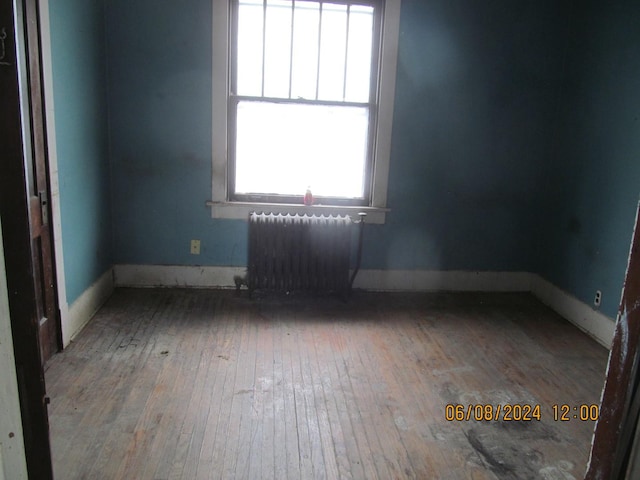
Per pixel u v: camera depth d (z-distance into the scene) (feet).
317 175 12.53
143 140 11.81
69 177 9.41
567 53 12.18
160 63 11.46
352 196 12.75
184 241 12.46
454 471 6.51
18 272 3.13
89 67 10.35
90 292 10.64
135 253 12.40
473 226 13.12
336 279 12.12
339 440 7.04
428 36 11.91
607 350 10.30
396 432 7.29
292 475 6.30
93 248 10.82
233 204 12.25
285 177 12.47
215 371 8.75
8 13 2.88
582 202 11.43
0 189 3.01
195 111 11.76
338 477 6.31
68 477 6.06
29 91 7.75
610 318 10.37
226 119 11.85
